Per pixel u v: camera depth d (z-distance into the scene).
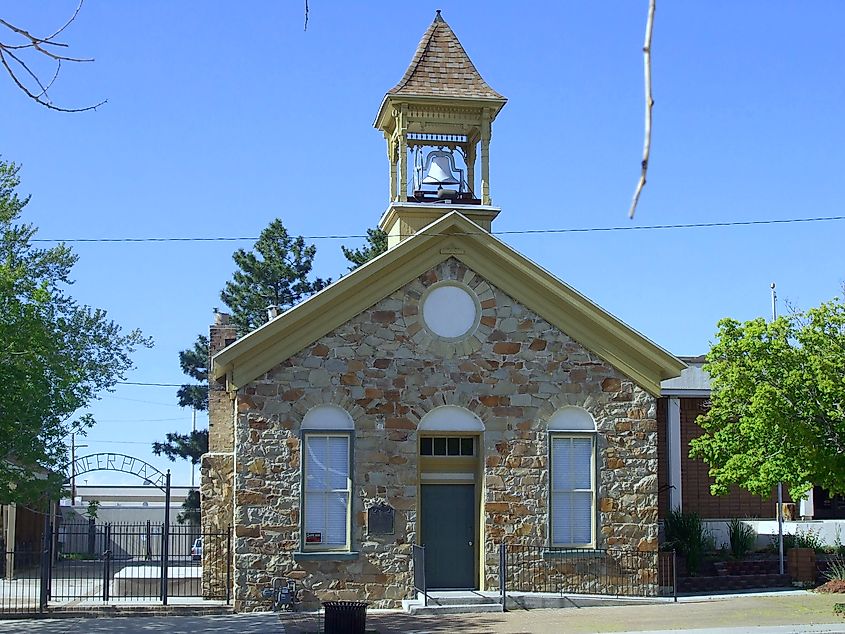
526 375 24.72
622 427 24.92
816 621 21.06
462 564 24.47
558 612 22.86
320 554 23.44
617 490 24.72
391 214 26.30
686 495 30.89
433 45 26.95
